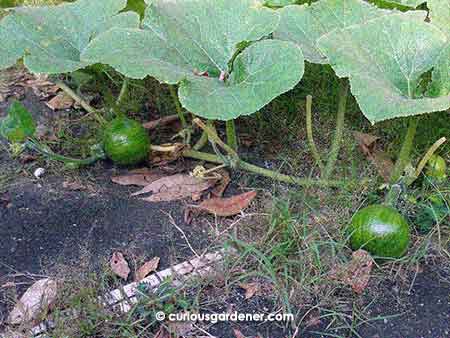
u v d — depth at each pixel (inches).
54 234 51.1
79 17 55.9
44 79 70.9
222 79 51.6
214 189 55.6
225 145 54.6
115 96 68.5
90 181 56.6
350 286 46.1
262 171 55.8
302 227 50.0
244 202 53.1
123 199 54.8
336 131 54.2
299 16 54.9
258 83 47.9
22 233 51.1
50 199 54.6
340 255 47.5
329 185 54.5
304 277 46.1
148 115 66.4
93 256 49.2
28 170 57.8
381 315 44.6
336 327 43.6
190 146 60.0
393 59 49.3
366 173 56.5
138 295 44.9
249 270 47.1
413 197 53.3
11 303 45.6
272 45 49.2
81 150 60.3
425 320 44.4
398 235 46.2
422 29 49.6
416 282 47.4
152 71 46.8
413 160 57.3
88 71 54.2
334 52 47.4
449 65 48.7
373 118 42.7
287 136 61.8
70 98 68.1
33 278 47.3
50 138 62.1
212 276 46.5
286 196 53.4
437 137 59.7
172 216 53.0
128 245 50.1
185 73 48.1
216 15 53.0
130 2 60.4
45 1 80.6
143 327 43.0
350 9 54.8
